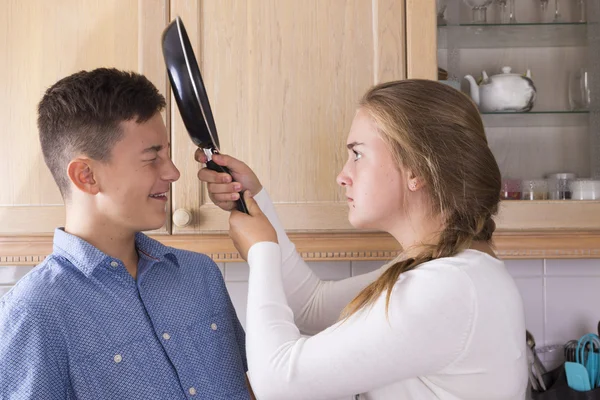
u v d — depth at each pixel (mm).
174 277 1039
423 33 1452
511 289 964
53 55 1465
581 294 1830
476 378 930
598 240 1497
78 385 872
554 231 1497
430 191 1020
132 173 941
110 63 1464
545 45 1556
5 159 1463
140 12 1460
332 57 1461
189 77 964
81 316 898
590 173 1527
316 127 1464
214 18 1464
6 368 832
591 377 1628
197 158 1108
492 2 1544
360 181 1053
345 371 922
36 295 879
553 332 1830
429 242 1021
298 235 1489
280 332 976
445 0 1518
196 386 971
